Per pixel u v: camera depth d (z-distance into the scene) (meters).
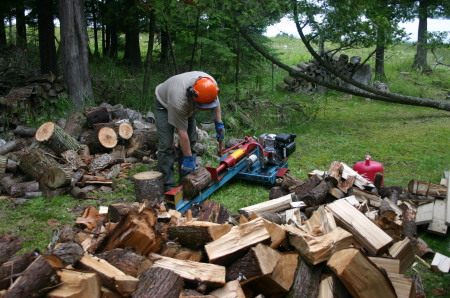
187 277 2.37
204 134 6.77
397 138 7.91
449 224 3.86
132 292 2.15
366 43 9.06
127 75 10.90
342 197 4.10
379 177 4.54
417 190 4.48
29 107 7.20
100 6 13.27
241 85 10.02
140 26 12.20
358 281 2.33
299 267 2.55
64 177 4.72
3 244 2.48
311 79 9.70
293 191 4.34
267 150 5.30
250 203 4.72
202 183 4.32
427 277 3.25
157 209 3.58
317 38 10.92
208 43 9.31
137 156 6.10
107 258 2.43
